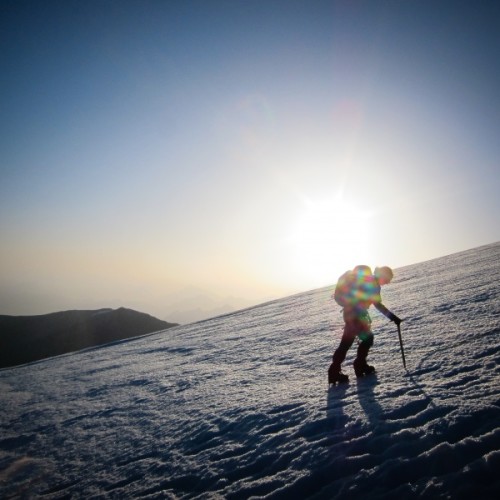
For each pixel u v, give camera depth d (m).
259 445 3.54
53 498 3.64
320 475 2.74
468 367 4.22
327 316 13.30
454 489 2.20
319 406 4.12
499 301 7.55
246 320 20.25
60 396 9.17
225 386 6.31
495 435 2.60
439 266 23.22
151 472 3.66
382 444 2.91
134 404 6.65
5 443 5.94
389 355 5.66
